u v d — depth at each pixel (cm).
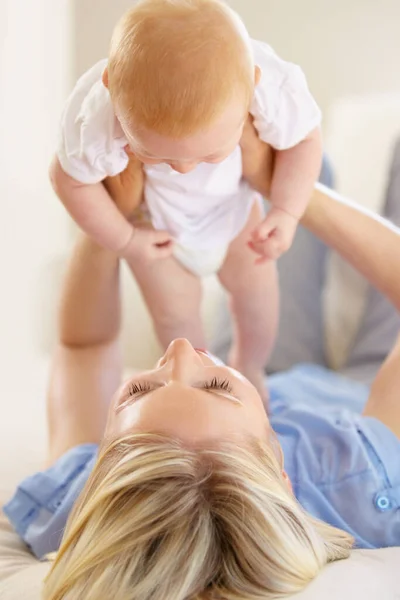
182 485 69
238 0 225
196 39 67
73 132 81
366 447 97
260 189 92
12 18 195
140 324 192
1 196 193
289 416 106
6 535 100
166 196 89
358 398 152
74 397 113
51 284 201
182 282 102
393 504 92
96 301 109
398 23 216
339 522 91
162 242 92
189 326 106
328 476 96
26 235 202
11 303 194
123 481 70
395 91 221
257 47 82
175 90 66
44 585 74
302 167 85
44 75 209
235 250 103
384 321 175
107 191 89
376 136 194
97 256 104
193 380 80
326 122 227
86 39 223
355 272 191
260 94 80
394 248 101
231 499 70
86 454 103
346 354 189
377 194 190
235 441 75
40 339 200
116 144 80
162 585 66
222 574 68
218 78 67
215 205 93
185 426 74
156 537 68
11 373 168
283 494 74
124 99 68
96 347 117
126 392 81
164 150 70
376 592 72
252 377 116
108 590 66
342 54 222
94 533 70
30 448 126
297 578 70
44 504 100
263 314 110
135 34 68
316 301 182
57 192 87
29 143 204
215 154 71
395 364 105
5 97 194
